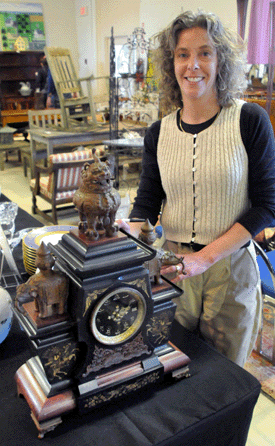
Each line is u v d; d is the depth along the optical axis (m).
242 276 1.22
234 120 1.12
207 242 1.21
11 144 6.20
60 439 0.76
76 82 5.39
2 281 1.36
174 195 1.24
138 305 0.83
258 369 2.01
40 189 4.16
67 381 0.81
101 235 0.80
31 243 1.29
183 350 1.03
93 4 7.99
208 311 1.28
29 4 8.49
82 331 0.77
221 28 1.05
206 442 0.85
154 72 1.32
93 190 0.75
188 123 1.20
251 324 1.29
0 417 0.81
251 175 1.15
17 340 1.06
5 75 8.66
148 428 0.78
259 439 1.60
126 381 0.85
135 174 5.48
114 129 4.80
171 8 5.44
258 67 3.02
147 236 0.88
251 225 1.12
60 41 9.02
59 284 0.75
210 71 1.08
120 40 7.39
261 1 2.95
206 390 0.90
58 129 5.29
